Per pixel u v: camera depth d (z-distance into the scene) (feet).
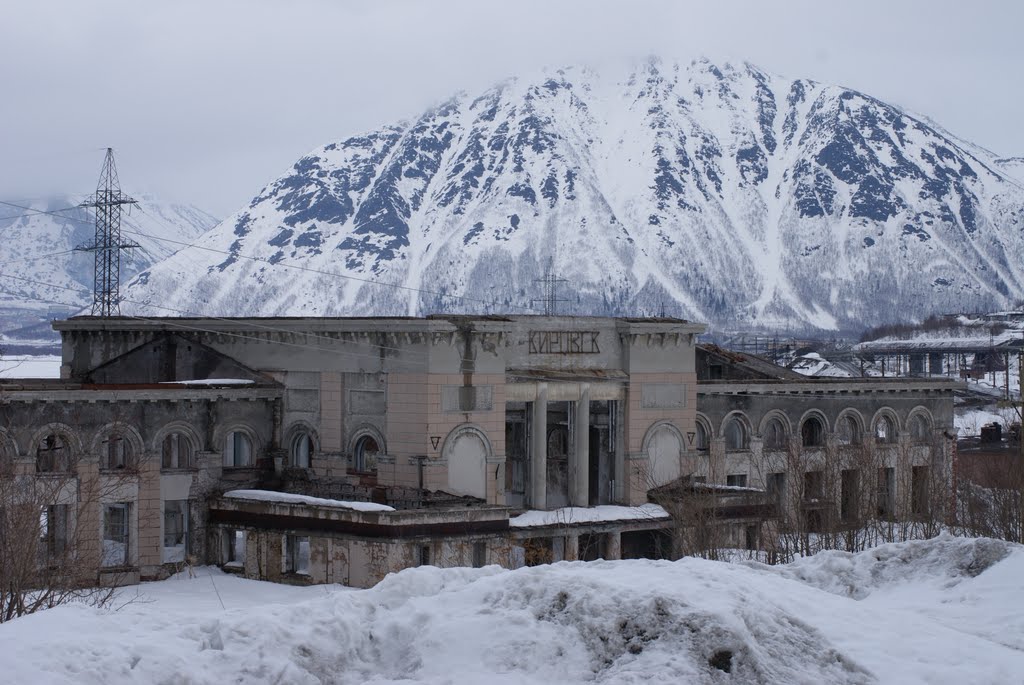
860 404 298.35
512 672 104.42
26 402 210.38
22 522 161.07
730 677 102.22
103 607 165.89
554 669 104.58
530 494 244.63
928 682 104.01
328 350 238.48
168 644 103.24
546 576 113.19
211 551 228.63
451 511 207.92
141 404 223.71
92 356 261.85
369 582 203.31
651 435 253.24
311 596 201.36
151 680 98.68
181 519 250.37
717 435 277.44
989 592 133.18
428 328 224.33
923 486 283.59
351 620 110.42
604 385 249.14
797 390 288.30
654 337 253.44
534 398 241.76
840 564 144.87
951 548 144.56
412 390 227.20
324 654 106.63
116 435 222.28
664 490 248.93
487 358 232.94
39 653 97.86
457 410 229.25
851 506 267.39
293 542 216.95
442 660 106.52
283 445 243.19
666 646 104.78
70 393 214.48
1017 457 291.38
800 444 285.02
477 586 114.42
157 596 201.98
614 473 253.24
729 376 303.48
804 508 253.65
